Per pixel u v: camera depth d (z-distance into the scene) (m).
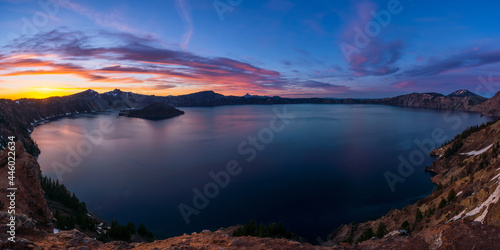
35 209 30.41
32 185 34.16
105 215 183.12
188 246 17.83
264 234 95.38
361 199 194.38
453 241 17.12
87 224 92.06
